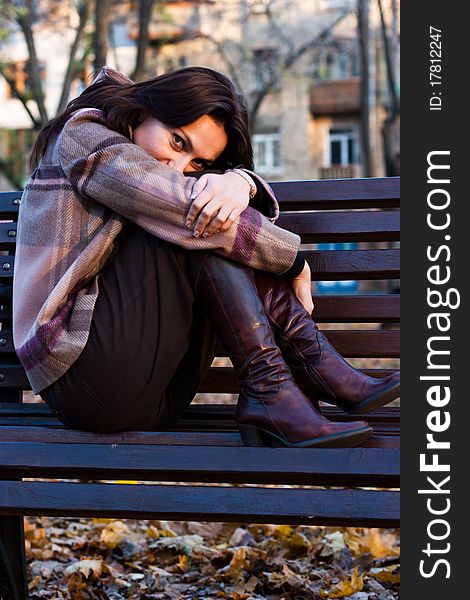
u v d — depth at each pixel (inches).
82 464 64.1
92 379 65.7
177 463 63.1
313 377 69.3
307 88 842.2
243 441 65.2
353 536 113.7
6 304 86.7
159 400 70.3
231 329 66.1
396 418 77.5
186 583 99.0
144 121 71.8
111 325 66.0
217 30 786.8
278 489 62.1
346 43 783.1
